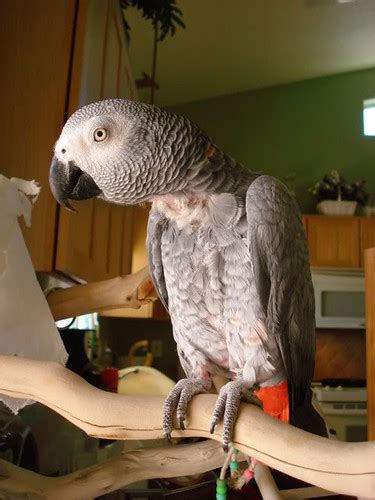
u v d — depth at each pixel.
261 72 4.07
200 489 1.16
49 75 1.32
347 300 3.60
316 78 4.36
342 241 3.79
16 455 1.11
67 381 0.65
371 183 4.25
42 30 1.34
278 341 0.86
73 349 1.86
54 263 1.23
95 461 1.53
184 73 3.83
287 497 0.97
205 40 3.38
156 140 0.84
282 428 0.57
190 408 0.66
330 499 1.04
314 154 4.29
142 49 3.34
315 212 4.16
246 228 0.85
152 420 0.63
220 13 3.10
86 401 0.63
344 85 4.35
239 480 0.87
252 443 0.58
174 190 0.86
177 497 1.13
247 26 3.31
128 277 1.08
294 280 0.88
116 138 0.85
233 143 4.31
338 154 4.29
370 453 0.49
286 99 4.36
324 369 3.93
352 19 3.37
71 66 1.33
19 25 1.34
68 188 0.92
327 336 3.96
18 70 1.32
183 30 3.19
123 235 2.19
